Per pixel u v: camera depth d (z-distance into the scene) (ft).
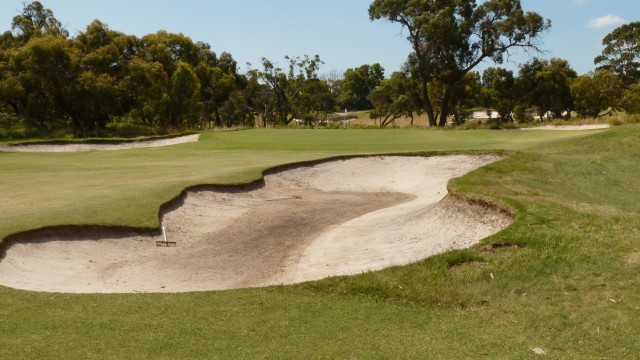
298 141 120.57
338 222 57.77
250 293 29.12
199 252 45.78
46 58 155.94
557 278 28.04
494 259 31.40
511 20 175.32
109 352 21.68
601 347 21.50
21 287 32.27
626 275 27.37
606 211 40.65
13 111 173.88
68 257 41.06
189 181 65.26
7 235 39.65
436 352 21.62
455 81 196.24
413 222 49.39
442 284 29.04
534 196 46.57
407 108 247.91
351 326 24.52
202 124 229.86
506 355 21.20
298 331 23.99
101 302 27.71
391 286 29.12
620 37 245.86
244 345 22.56
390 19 187.83
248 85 268.21
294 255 45.62
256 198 68.64
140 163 93.61
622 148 74.95
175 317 25.58
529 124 149.69
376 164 84.94
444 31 175.32
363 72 387.55
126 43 188.96
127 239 45.88
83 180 68.54
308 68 262.88
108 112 173.27
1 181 67.82
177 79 185.78
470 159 79.41
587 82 213.46
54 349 21.83
